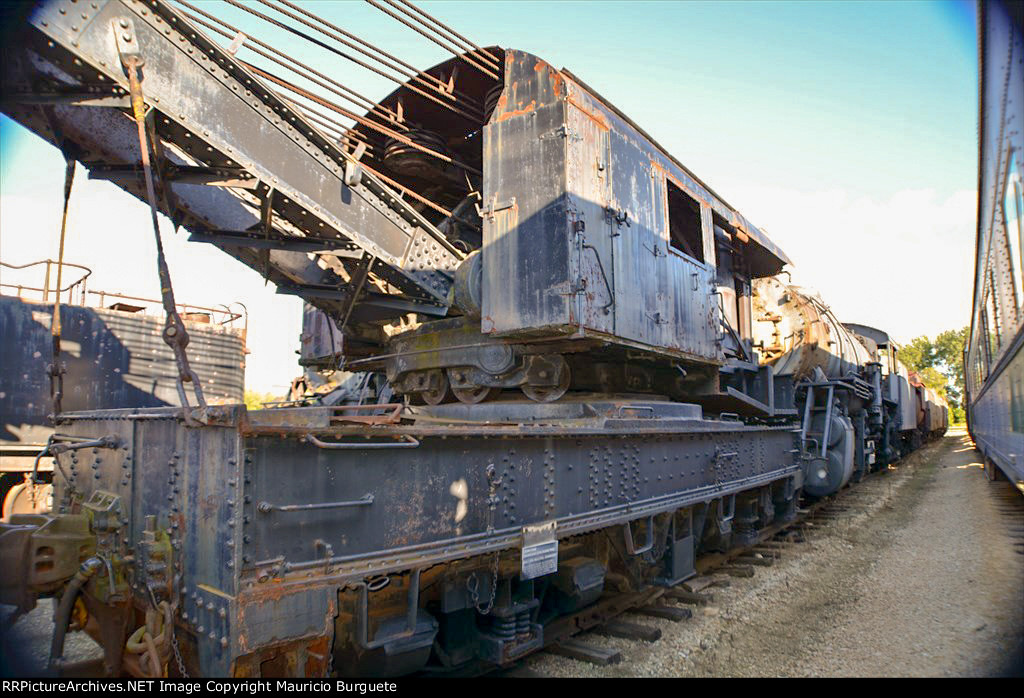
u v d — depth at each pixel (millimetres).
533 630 4633
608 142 5930
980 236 9320
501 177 5645
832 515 11898
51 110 4395
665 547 6227
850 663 4984
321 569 3143
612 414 5562
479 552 3947
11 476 10133
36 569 3613
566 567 5090
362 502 3328
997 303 8742
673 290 6906
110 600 3609
